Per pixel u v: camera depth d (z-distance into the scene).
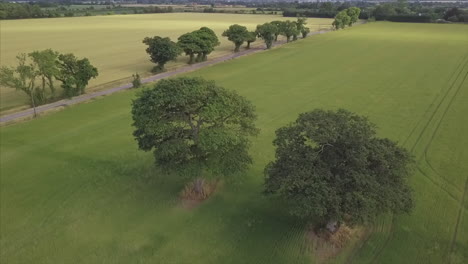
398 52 92.81
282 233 25.12
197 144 27.41
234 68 78.38
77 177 33.59
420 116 46.50
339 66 77.56
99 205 29.38
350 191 21.20
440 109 48.97
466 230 24.98
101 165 35.59
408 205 22.17
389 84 62.19
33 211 28.86
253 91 59.62
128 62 89.19
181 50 78.81
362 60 83.50
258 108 50.94
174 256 23.64
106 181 32.81
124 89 63.75
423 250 23.19
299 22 122.31
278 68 77.19
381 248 23.36
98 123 46.75
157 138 27.33
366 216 20.34
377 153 22.02
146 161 36.09
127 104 54.31
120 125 45.81
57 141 41.28
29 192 31.36
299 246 23.83
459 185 30.41
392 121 44.91
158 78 71.56
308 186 21.64
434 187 30.16
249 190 30.44
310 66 78.38
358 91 58.41
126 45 114.12
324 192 20.94
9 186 32.34
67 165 35.75
